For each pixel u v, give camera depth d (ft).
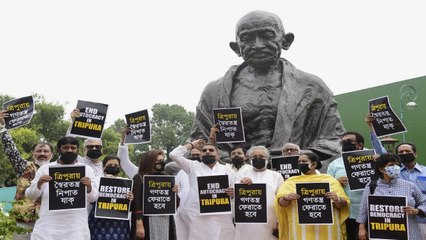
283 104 40.96
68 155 23.54
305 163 25.89
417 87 86.84
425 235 25.98
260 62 42.01
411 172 27.40
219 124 31.17
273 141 40.32
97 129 29.68
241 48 42.65
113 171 26.11
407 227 22.70
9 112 30.19
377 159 24.11
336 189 25.16
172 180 26.25
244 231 26.55
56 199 22.30
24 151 104.94
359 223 24.66
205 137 43.14
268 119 41.50
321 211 24.22
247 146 41.70
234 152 29.73
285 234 25.64
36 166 28.37
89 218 24.81
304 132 41.16
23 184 27.04
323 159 39.73
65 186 22.49
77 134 29.50
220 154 41.73
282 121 40.55
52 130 121.80
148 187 25.96
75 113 29.37
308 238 24.67
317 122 41.68
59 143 23.79
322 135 41.37
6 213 28.14
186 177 31.12
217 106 43.39
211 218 26.94
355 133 29.01
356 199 27.14
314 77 42.93
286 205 25.07
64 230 22.21
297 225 24.85
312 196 24.40
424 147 84.69
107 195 24.31
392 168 23.47
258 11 42.60
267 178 27.32
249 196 26.05
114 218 24.13
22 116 30.14
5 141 28.66
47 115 121.39
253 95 42.32
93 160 28.94
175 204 26.05
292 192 25.12
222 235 26.99
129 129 31.58
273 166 29.32
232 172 28.45
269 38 41.91
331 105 42.24
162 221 26.08
